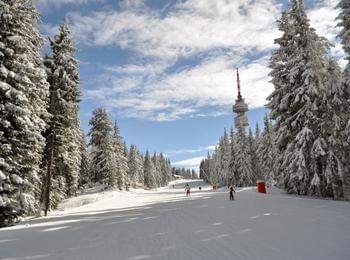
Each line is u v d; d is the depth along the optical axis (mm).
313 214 13836
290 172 25344
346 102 24203
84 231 12992
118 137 72250
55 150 26094
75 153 31672
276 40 29812
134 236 11305
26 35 19172
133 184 91062
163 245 9547
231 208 19016
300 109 25734
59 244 10312
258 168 69625
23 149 18281
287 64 27531
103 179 56344
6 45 18109
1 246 10227
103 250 9195
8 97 17391
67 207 31469
